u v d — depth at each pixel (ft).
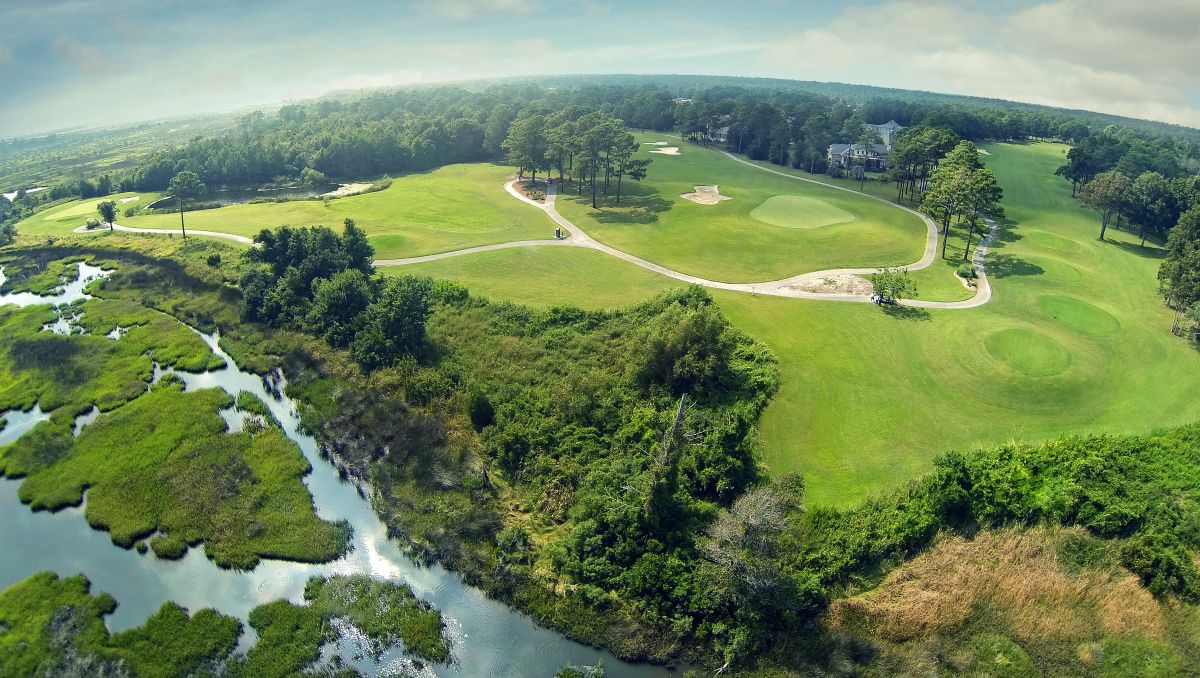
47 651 145.38
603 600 159.84
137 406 241.14
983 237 424.87
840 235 414.41
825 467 202.49
